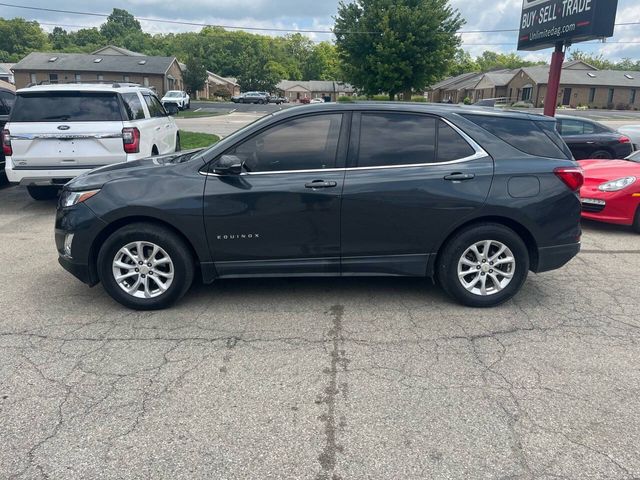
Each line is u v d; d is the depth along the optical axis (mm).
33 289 4793
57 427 2789
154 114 9320
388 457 2570
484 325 4094
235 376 3312
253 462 2535
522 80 62250
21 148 7133
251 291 4789
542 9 12484
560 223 4328
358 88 35250
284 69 118500
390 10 31906
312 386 3201
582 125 12734
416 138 4270
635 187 6895
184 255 4223
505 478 2434
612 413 2938
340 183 4137
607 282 5121
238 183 4133
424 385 3215
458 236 4281
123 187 4148
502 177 4223
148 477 2434
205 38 105375
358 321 4156
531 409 2971
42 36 103688
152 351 3635
